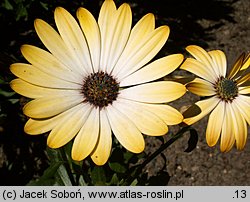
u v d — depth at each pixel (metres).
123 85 0.15
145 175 0.20
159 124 0.14
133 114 0.14
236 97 0.16
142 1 0.38
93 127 0.14
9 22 0.31
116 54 0.15
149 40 0.15
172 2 0.39
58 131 0.14
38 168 0.27
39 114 0.13
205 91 0.15
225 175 0.29
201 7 0.39
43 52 0.14
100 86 0.15
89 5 0.34
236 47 0.36
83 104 0.15
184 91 0.14
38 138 0.28
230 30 0.37
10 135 0.28
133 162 0.18
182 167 0.29
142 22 0.15
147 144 0.29
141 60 0.15
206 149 0.30
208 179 0.29
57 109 0.14
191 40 0.36
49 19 0.30
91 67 0.15
